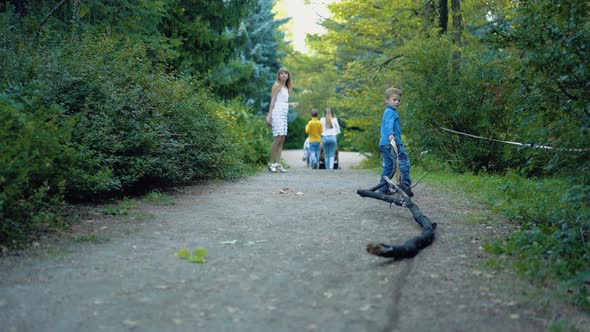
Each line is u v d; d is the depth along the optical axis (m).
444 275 3.79
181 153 8.40
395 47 17.02
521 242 4.46
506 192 7.25
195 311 3.11
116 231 5.18
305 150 24.03
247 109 16.59
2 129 4.84
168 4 15.20
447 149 11.34
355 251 4.48
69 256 4.26
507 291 3.46
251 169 12.00
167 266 4.01
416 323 2.94
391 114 7.55
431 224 5.18
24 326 2.88
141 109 7.31
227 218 5.96
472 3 14.29
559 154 4.89
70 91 6.95
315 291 3.46
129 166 7.00
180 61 16.20
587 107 4.71
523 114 5.30
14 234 4.59
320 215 6.18
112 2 11.70
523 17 4.96
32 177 5.07
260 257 4.29
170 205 6.76
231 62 20.39
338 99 23.53
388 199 6.63
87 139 6.48
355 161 26.84
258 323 2.94
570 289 3.51
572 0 4.31
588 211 4.75
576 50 4.48
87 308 3.15
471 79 10.56
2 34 8.09
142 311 3.11
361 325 2.90
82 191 6.45
